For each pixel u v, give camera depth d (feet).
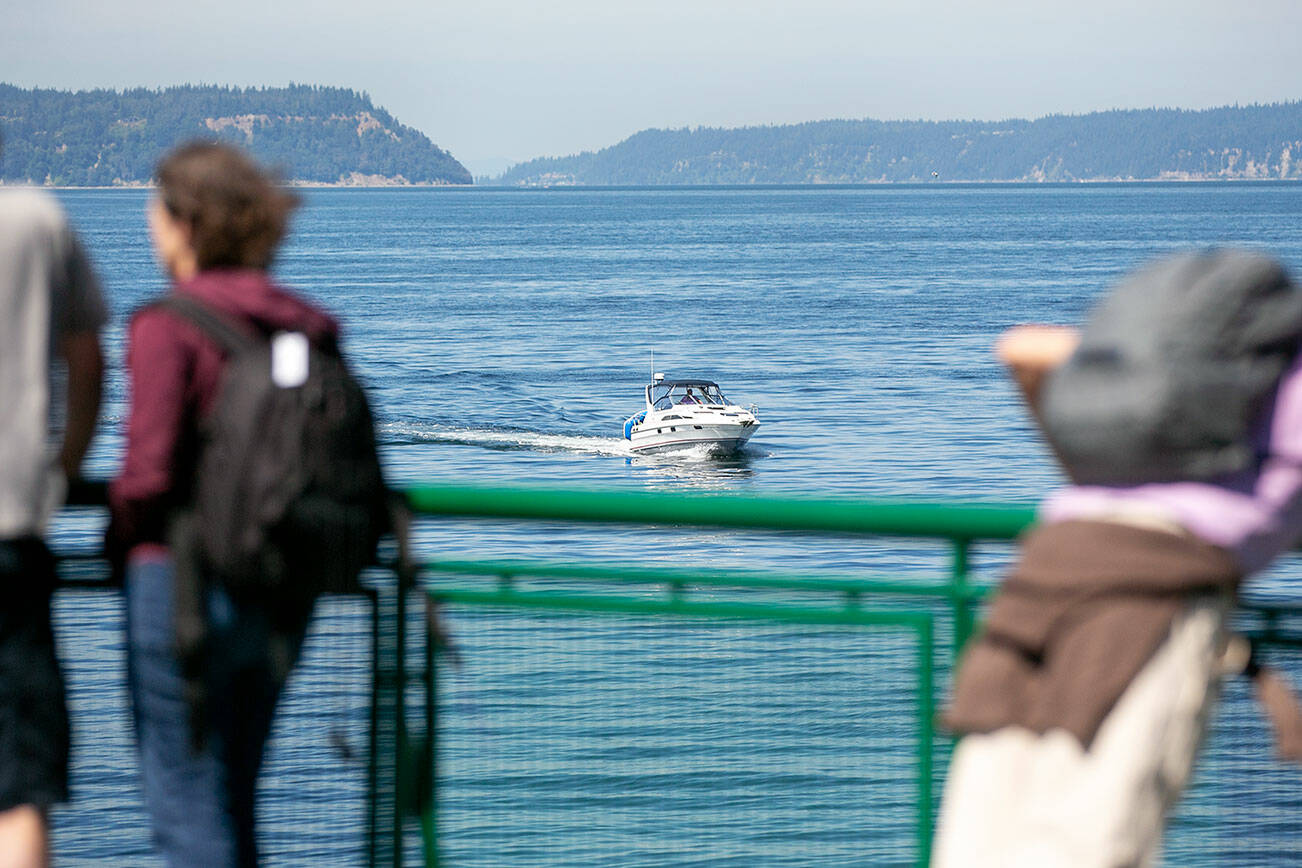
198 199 34.91
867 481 394.52
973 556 40.27
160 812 37.60
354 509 34.60
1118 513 29.09
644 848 41.81
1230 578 28.48
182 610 34.24
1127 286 29.94
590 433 483.92
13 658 36.11
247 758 38.04
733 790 41.06
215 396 34.24
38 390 35.47
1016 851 28.43
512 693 42.42
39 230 35.37
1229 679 38.19
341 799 43.52
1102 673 27.94
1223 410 28.07
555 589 42.65
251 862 38.29
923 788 39.99
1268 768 37.96
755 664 41.19
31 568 36.14
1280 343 28.30
